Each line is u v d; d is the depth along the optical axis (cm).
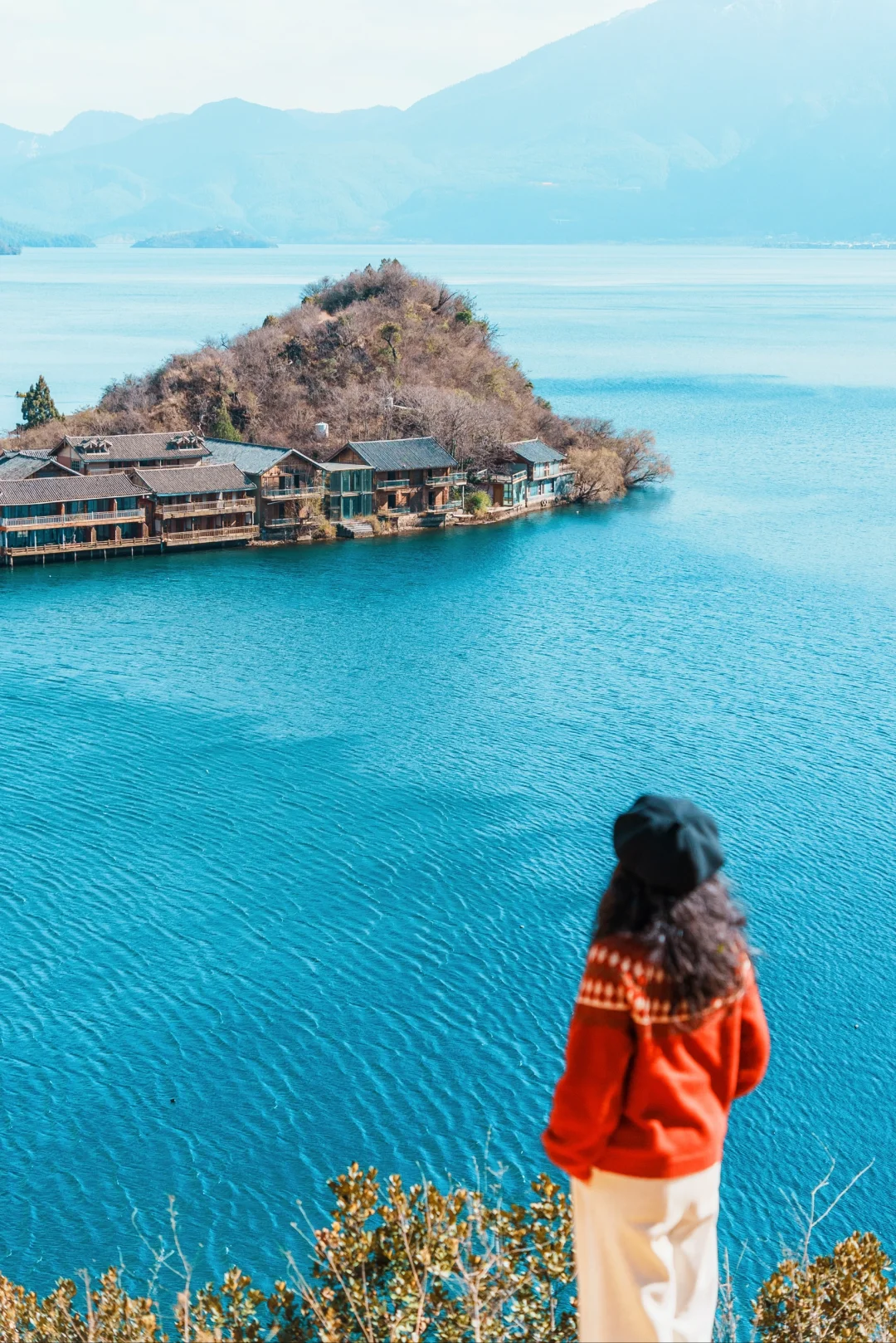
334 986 4288
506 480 12300
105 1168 3434
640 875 538
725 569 10225
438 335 15062
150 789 5825
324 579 9894
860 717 6906
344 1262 959
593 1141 539
